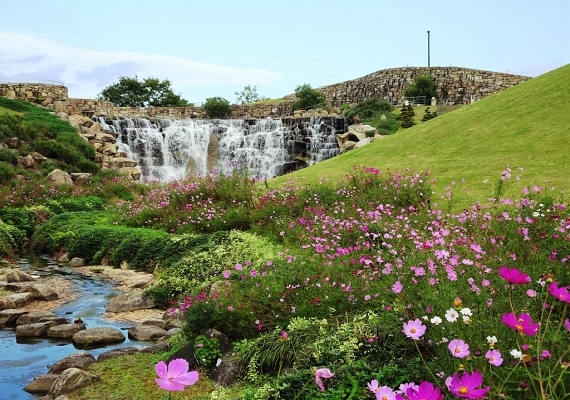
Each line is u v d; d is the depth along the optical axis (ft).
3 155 75.36
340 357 13.46
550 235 18.88
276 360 15.19
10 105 100.83
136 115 138.51
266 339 16.15
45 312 27.45
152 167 111.04
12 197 59.52
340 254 20.25
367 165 68.03
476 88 165.58
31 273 38.52
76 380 16.55
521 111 69.00
